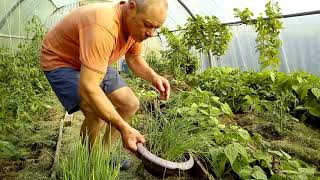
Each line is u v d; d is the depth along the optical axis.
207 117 2.96
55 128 3.51
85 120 2.23
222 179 2.43
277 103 3.65
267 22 5.52
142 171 2.40
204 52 7.29
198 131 2.79
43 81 5.21
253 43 6.88
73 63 2.27
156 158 2.12
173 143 2.34
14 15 6.82
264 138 3.35
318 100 3.93
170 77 6.93
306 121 3.91
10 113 3.48
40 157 2.71
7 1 6.13
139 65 2.58
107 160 1.87
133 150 1.88
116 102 2.33
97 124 2.20
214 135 2.74
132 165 2.59
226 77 4.95
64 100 2.25
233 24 7.10
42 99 4.48
